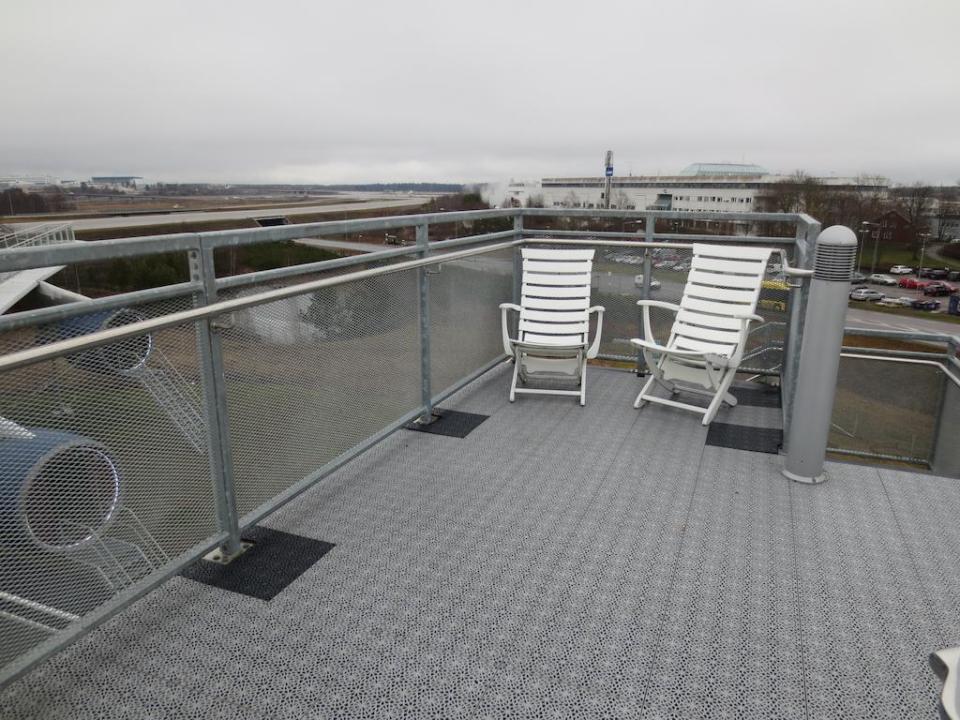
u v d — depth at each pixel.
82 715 1.64
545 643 1.94
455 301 4.05
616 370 4.99
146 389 1.88
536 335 4.42
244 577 2.26
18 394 1.49
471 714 1.66
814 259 3.02
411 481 3.05
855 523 2.67
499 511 2.77
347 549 2.46
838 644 1.94
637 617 2.06
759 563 2.38
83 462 1.70
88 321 1.71
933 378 3.60
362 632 1.98
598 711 1.68
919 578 2.29
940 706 0.95
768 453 3.40
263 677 1.79
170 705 1.68
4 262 1.47
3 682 1.58
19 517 1.55
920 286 40.62
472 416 3.92
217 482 2.23
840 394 3.85
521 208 4.83
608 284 4.92
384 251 3.14
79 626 1.75
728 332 4.05
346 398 2.95
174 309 1.98
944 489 2.97
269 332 2.40
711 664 1.85
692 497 2.90
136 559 1.92
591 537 2.56
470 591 2.20
